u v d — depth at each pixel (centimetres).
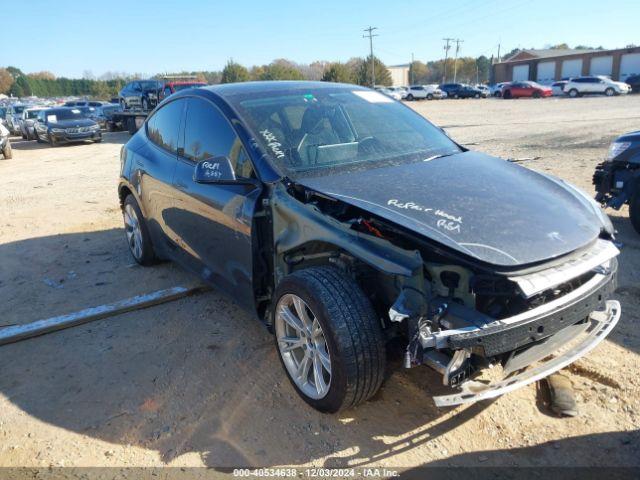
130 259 588
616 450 272
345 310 274
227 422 306
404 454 276
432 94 5216
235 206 352
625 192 582
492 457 272
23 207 884
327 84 454
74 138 2081
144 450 287
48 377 359
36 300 484
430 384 330
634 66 5975
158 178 459
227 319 430
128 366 368
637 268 494
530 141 1421
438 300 265
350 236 281
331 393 284
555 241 273
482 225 276
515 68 7225
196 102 429
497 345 251
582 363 340
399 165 360
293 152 355
